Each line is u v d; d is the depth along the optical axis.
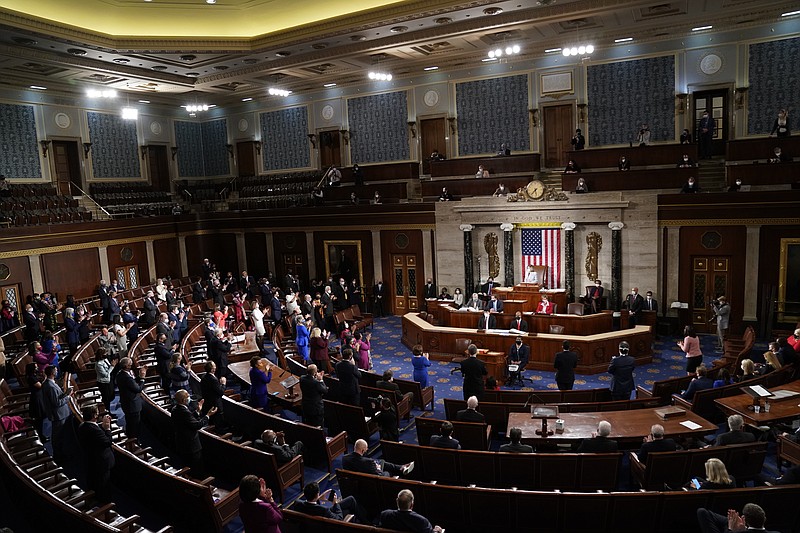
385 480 8.17
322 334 16.80
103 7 19.53
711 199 18.56
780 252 18.11
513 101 24.92
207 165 33.31
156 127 31.23
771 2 19.14
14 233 21.48
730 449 8.55
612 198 19.78
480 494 7.74
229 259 29.25
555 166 24.70
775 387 10.87
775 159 19.08
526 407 11.08
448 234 22.81
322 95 29.30
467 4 17.36
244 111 31.92
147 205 29.08
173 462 10.80
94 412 8.67
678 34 21.69
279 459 9.43
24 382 14.70
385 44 20.98
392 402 12.15
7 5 17.27
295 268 27.47
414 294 24.45
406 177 26.45
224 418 12.10
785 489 7.12
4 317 19.31
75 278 23.72
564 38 22.48
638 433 9.53
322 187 27.75
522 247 21.42
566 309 19.78
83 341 18.31
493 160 24.25
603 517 7.42
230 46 20.95
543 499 7.52
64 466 10.68
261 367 13.77
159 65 22.81
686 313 19.58
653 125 22.67
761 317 18.48
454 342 17.70
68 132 27.20
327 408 11.88
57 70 23.08
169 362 14.21
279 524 7.34
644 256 19.66
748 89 21.11
